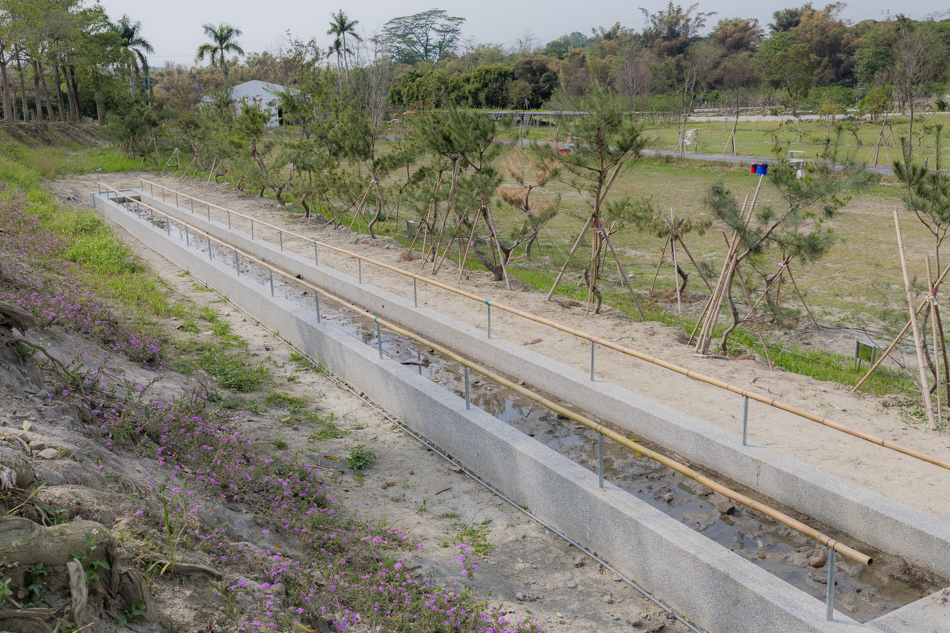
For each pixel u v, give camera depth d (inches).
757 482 271.9
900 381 381.7
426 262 631.8
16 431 196.5
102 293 469.4
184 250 633.0
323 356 411.5
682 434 300.2
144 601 148.2
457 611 190.9
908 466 268.2
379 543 225.6
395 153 735.7
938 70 1770.4
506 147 619.8
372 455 305.3
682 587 211.6
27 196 833.5
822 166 406.9
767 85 2573.8
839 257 666.8
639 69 2226.9
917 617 176.2
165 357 369.1
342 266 608.4
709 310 402.3
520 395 376.5
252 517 220.7
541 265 653.9
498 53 3631.9
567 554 245.6
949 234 751.1
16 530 135.3
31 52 1702.8
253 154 1026.1
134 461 223.0
